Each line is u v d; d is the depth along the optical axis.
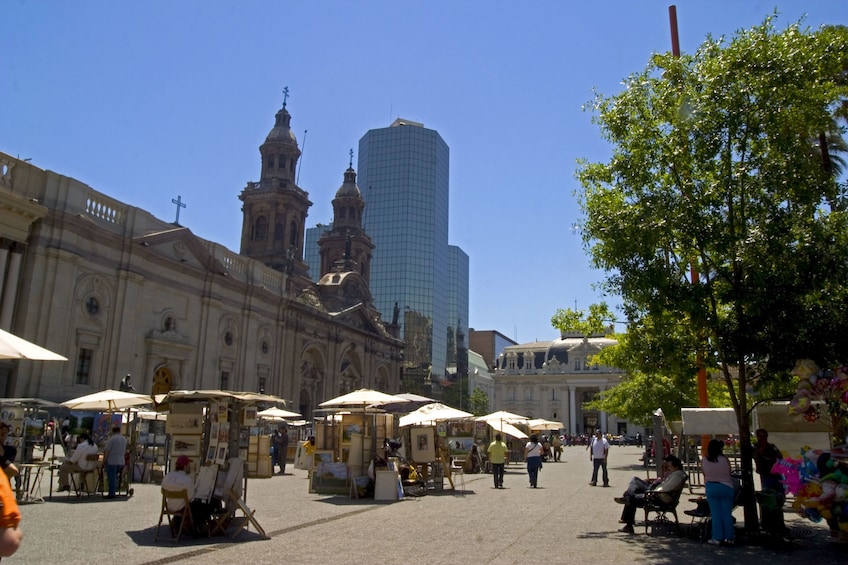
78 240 36.56
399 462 24.88
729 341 13.91
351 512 17.33
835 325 13.05
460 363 142.00
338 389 68.19
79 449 19.33
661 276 14.16
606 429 113.12
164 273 43.34
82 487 19.38
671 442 42.03
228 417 14.12
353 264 79.56
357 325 73.19
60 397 34.66
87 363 37.06
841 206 13.96
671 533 14.09
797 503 13.23
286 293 59.31
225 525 13.34
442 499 21.16
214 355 48.00
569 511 17.97
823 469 13.23
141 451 26.55
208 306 47.47
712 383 37.69
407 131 170.25
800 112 13.68
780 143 13.95
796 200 14.09
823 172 14.35
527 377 115.44
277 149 73.12
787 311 13.17
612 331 23.34
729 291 13.69
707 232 14.07
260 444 29.95
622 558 11.20
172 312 43.94
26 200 32.56
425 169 169.38
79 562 10.27
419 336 155.75
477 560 10.76
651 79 15.82
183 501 12.67
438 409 25.25
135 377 40.06
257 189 71.94
